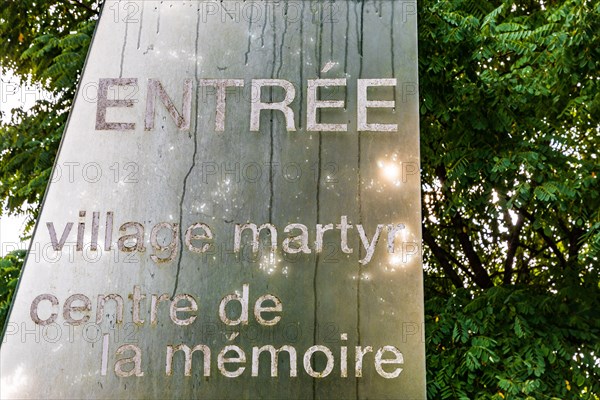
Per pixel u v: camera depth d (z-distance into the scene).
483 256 7.83
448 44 5.74
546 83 5.76
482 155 5.80
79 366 3.77
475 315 5.64
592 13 5.03
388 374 3.72
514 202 5.55
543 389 5.36
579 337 5.57
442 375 5.49
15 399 3.74
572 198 5.55
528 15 6.89
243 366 3.75
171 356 3.78
